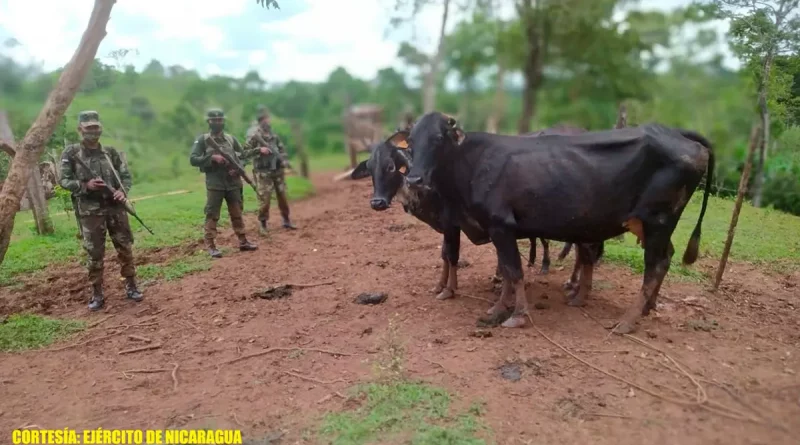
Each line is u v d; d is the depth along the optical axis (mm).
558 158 5633
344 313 6621
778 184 13461
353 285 7578
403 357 5328
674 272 7590
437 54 13508
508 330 5902
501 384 4840
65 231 11219
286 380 5129
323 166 21609
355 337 5938
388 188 6812
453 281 6895
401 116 14172
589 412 4398
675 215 5613
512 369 5086
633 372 4977
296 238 10500
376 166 6816
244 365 5477
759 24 6590
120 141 19562
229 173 9172
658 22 13898
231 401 4828
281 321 6480
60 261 9422
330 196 16047
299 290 7520
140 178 18672
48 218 11031
